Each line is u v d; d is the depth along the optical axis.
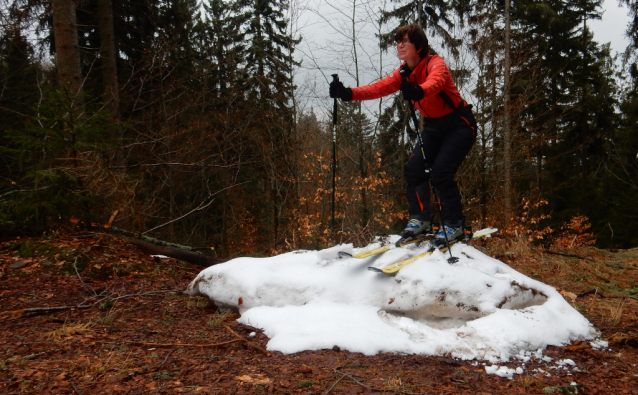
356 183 10.12
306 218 10.41
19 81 8.97
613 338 2.81
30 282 3.81
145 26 12.69
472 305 2.81
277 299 3.18
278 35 11.80
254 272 3.38
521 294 2.95
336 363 2.31
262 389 1.96
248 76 15.16
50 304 3.37
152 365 2.24
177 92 13.05
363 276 3.12
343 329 2.66
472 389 2.07
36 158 5.16
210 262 5.14
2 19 7.81
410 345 2.55
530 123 11.16
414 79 3.25
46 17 8.66
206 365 2.26
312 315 2.89
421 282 2.91
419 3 10.02
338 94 3.36
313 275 3.24
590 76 17.92
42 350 2.40
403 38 3.19
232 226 17.39
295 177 11.97
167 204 13.66
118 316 3.15
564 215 16.84
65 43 6.91
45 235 4.82
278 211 13.62
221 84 16.23
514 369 2.33
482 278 2.95
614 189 18.52
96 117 5.04
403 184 10.93
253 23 16.70
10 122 8.38
